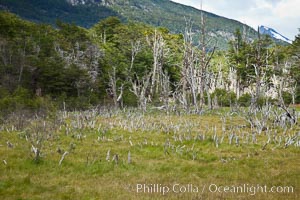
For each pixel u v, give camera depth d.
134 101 52.91
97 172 14.44
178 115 38.38
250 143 20.42
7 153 16.47
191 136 22.36
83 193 11.77
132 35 72.06
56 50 55.41
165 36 75.31
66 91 49.75
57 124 25.89
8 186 12.38
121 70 61.12
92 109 39.03
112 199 11.20
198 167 15.24
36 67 47.00
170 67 66.00
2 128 24.86
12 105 30.92
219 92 58.56
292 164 15.71
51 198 11.27
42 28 62.72
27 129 22.84
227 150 18.72
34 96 40.28
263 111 32.38
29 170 14.23
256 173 14.36
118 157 16.48
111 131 24.70
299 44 57.12
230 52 71.94
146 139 21.69
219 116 36.94
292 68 54.50
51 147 18.41
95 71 55.81
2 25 53.22
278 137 22.50
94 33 77.44
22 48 49.34
